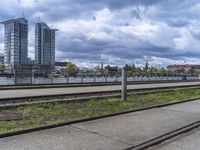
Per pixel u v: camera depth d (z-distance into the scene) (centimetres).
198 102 1425
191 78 5975
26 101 1275
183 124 866
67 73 3083
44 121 844
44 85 2538
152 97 1602
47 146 598
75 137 675
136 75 4250
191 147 641
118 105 1230
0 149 570
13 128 742
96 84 2880
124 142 650
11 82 2542
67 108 1110
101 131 740
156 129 786
